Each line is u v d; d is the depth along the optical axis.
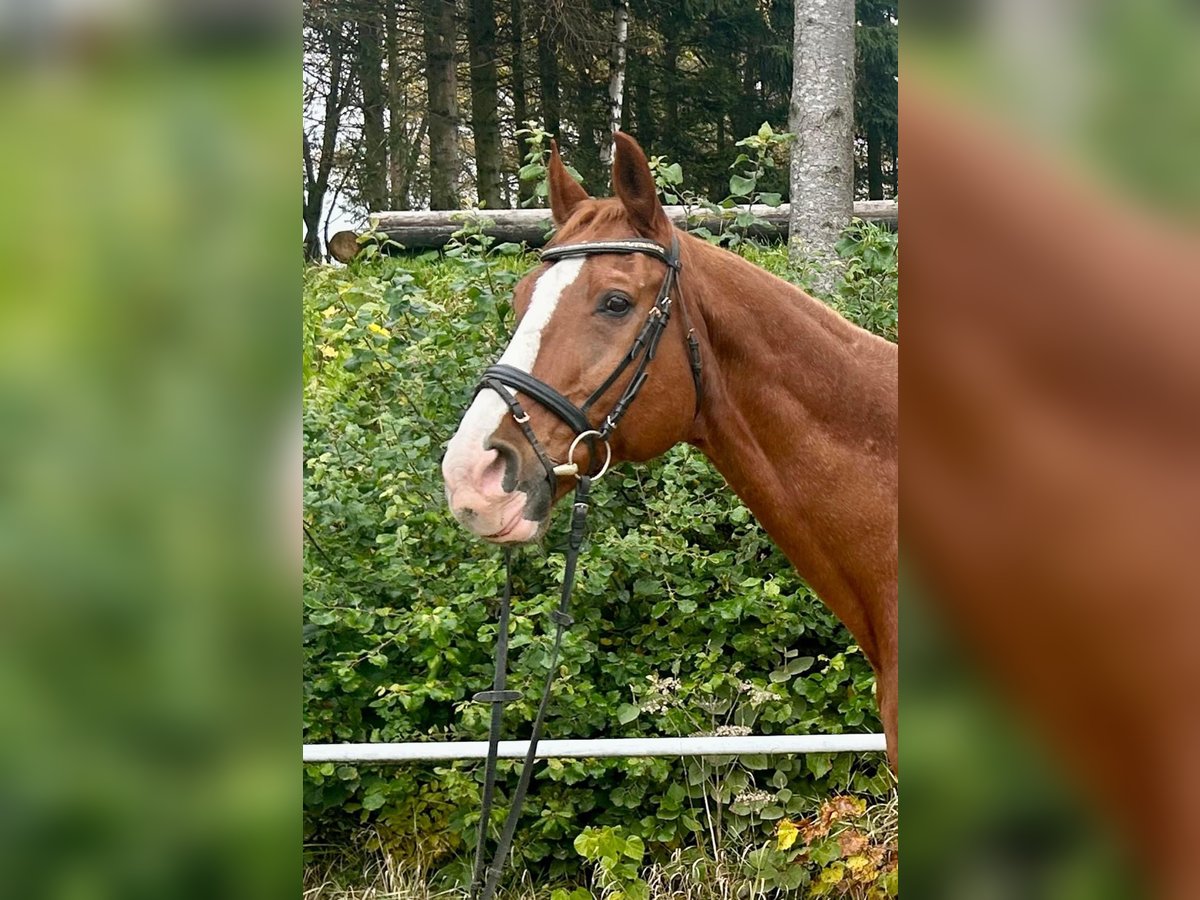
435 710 2.67
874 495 1.58
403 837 2.62
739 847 2.59
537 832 2.63
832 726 2.61
